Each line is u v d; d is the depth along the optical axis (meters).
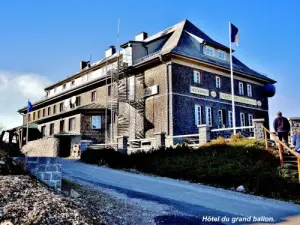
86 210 7.26
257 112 34.38
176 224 7.38
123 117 30.92
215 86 30.42
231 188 12.52
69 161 22.05
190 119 27.48
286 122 15.62
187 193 11.09
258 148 15.63
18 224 5.62
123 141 22.50
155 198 10.05
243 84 33.62
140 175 15.45
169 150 18.50
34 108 48.34
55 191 8.48
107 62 34.44
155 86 27.88
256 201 10.27
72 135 27.50
